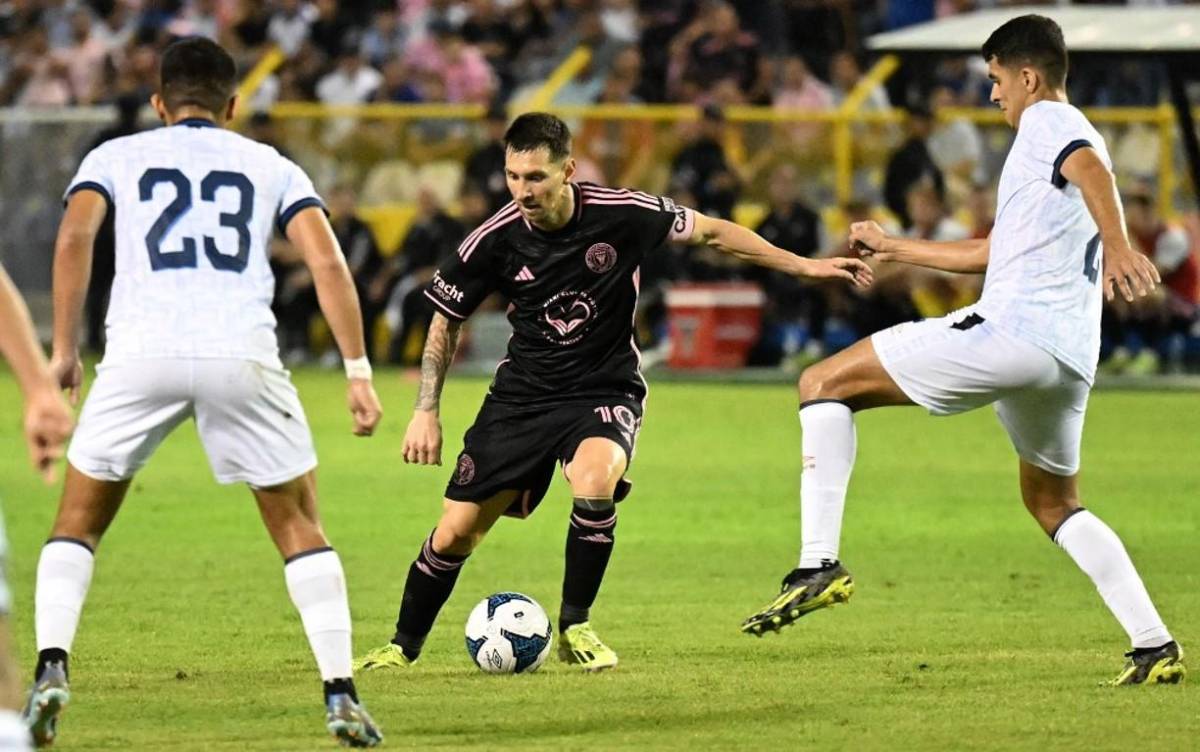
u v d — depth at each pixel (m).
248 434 17.67
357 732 17.66
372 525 35.97
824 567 21.22
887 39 47.69
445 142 70.81
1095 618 26.36
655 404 57.69
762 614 21.19
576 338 22.11
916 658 23.16
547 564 31.58
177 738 18.47
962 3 74.38
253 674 22.17
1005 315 20.75
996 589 29.02
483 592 28.80
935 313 66.19
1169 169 67.75
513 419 22.27
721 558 32.16
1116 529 35.31
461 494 22.30
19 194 73.25
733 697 20.56
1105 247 19.78
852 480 42.62
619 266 22.09
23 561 31.58
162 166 17.95
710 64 71.56
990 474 43.66
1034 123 20.84
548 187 21.47
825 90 71.19
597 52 72.62
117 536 34.22
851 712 19.67
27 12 82.44
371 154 71.12
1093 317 21.03
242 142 18.19
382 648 22.89
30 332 13.98
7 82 79.12
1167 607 27.06
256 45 77.44
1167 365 65.31
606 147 69.31
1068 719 19.23
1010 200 20.94
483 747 17.97
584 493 21.77
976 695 20.61
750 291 67.56
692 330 67.19
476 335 69.19
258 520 36.25
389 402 57.31
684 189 67.62
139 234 17.77
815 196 69.25
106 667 22.64
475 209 67.31
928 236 65.25
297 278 70.19
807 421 21.44
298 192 18.03
